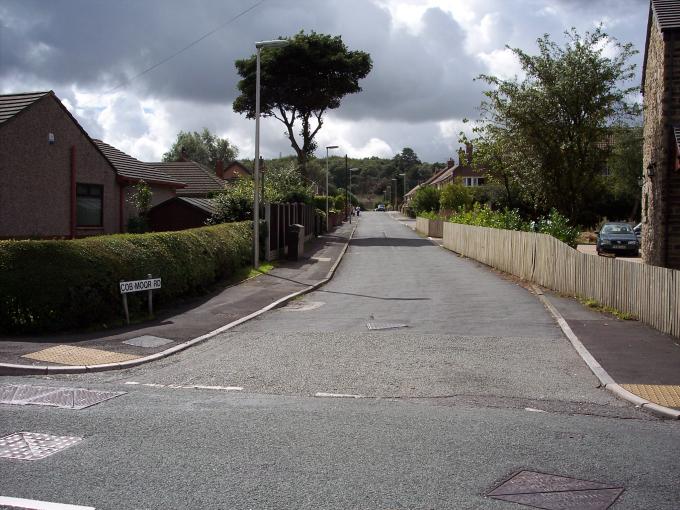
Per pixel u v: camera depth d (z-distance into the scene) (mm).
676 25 17531
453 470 5426
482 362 9859
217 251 18281
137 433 6445
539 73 23344
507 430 6574
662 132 17844
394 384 8633
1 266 11602
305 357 10391
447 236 38812
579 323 12547
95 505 4727
